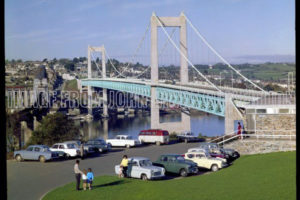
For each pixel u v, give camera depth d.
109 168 38.66
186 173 34.16
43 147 42.38
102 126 145.25
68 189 30.28
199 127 125.06
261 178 30.38
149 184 31.03
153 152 48.56
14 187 31.88
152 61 97.50
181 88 84.19
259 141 42.75
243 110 64.56
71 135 71.75
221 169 36.09
